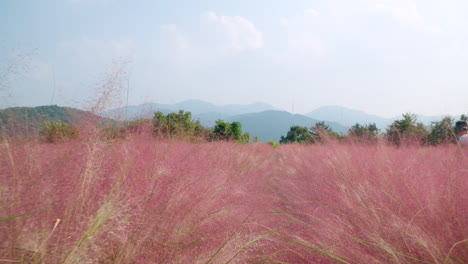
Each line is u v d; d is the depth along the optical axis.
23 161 1.73
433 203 1.88
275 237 2.30
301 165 5.40
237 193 3.35
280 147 10.71
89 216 1.67
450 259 1.50
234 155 4.98
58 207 1.58
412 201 2.09
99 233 1.61
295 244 2.13
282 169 6.46
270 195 3.90
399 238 1.82
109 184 2.12
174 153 3.26
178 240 1.99
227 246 2.03
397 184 2.38
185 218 2.18
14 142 1.80
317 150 5.09
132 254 1.65
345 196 2.71
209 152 4.04
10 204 1.45
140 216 1.93
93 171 1.96
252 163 5.46
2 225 1.35
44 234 1.41
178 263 1.76
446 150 2.52
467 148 2.28
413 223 1.84
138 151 2.63
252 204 3.27
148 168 2.49
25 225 1.42
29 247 1.35
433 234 1.70
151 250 1.80
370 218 2.12
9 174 1.64
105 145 2.24
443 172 2.13
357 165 3.30
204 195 2.61
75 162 1.95
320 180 3.65
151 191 2.19
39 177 1.66
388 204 2.22
